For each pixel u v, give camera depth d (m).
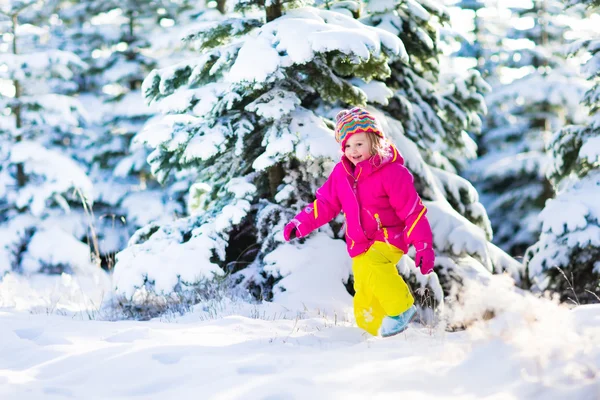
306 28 5.91
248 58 5.78
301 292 5.67
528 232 19.20
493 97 19.53
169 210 16.72
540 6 20.45
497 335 2.61
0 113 14.48
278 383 2.38
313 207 3.96
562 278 8.39
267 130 6.44
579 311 3.12
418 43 8.27
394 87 8.38
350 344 3.62
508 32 20.64
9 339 3.49
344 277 5.97
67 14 20.38
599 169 8.88
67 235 14.02
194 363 2.84
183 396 2.38
